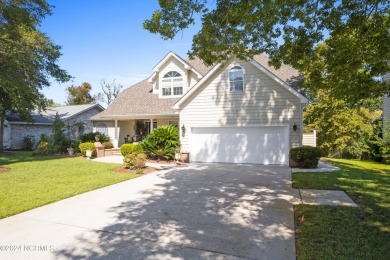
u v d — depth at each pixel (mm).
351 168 12297
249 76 13602
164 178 9695
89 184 8438
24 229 4746
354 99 6246
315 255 3678
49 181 8906
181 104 14984
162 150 14578
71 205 6246
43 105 21297
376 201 6375
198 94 14648
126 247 4031
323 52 7336
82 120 29000
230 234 4523
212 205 6250
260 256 3736
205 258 3689
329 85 7336
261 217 5383
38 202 6371
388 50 5551
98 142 18094
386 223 4871
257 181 9086
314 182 8695
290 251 3883
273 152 13328
